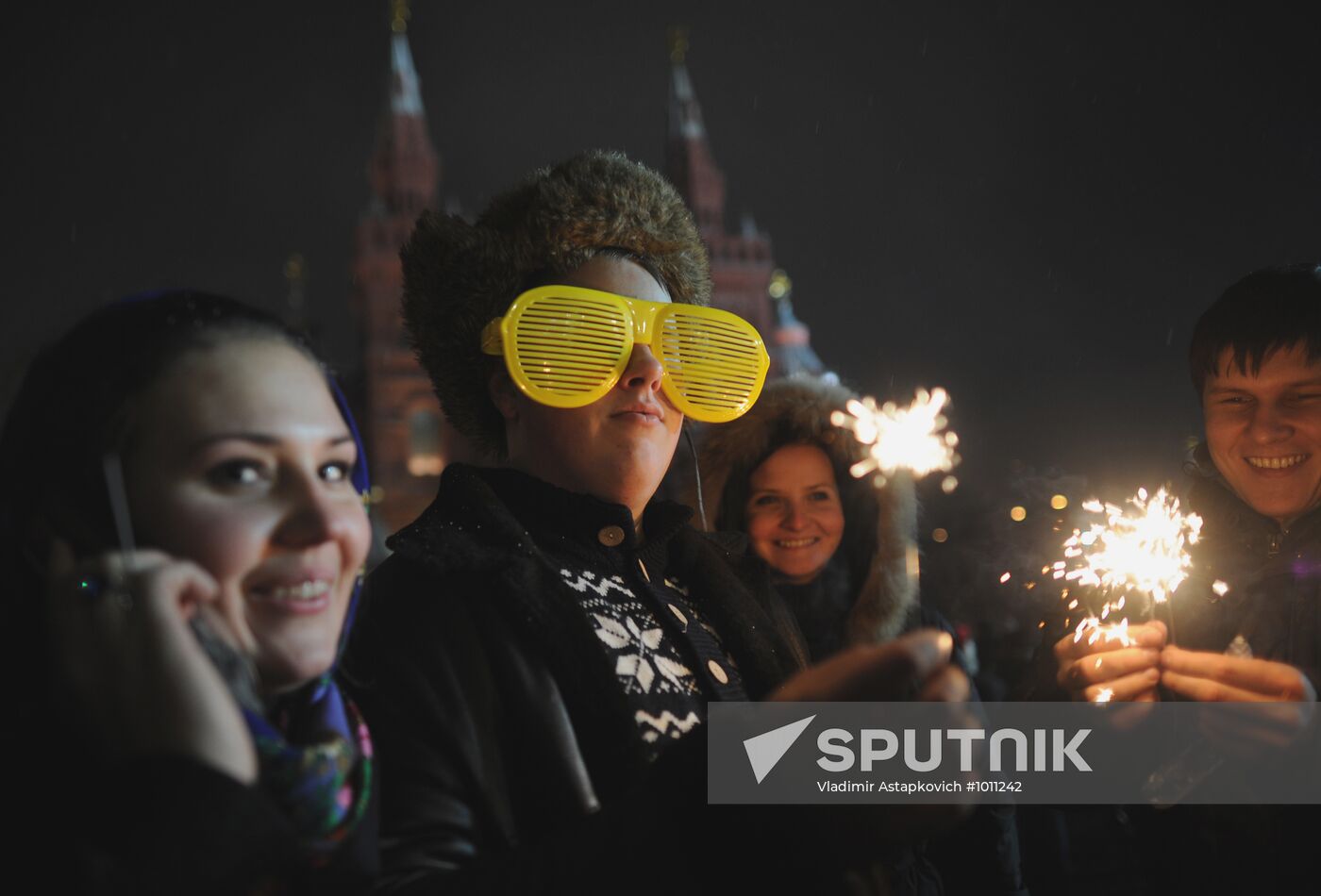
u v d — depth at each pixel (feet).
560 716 3.81
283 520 3.07
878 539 8.91
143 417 3.01
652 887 2.87
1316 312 5.88
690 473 9.67
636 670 4.14
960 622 13.97
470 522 4.32
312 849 2.87
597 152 5.06
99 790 2.49
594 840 2.97
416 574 4.07
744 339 4.91
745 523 9.39
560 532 4.53
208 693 2.62
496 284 4.70
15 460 3.07
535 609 3.92
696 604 4.92
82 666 2.63
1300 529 6.01
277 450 3.09
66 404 3.05
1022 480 8.00
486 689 3.77
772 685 4.64
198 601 2.83
